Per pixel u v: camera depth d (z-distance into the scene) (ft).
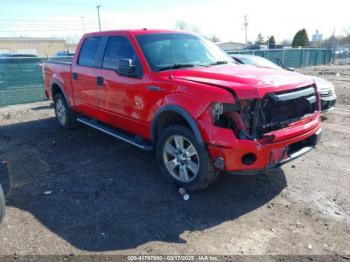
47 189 13.89
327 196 12.92
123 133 17.06
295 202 12.50
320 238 10.29
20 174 15.56
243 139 11.18
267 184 14.01
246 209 12.09
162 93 13.24
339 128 22.63
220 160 11.53
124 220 11.43
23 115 28.91
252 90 11.09
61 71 21.27
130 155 17.72
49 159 17.47
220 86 11.57
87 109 19.34
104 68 16.92
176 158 13.34
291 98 11.90
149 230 10.85
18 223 11.32
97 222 11.33
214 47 17.49
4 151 18.99
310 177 14.67
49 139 21.02
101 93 17.26
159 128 14.24
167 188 13.79
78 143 20.02
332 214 11.63
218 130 11.34
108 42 17.03
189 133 12.35
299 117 12.87
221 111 11.35
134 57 15.02
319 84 23.98
